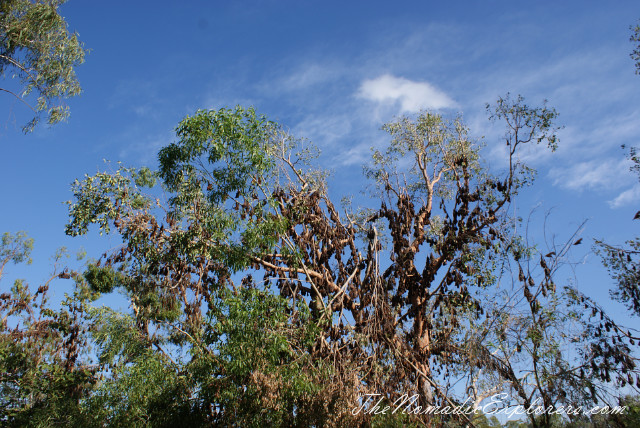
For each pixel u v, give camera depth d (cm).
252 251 1881
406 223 2255
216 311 1556
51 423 2019
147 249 2144
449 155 2545
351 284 2164
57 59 1795
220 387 1471
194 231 1912
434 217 2438
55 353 2589
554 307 1577
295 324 1712
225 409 1450
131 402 1539
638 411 1398
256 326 1477
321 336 1711
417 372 1781
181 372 1619
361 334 1762
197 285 2161
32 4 1797
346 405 1392
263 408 1346
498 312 1631
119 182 2134
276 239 1895
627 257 1702
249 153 1848
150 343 2112
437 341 2012
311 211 2267
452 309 2005
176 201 1920
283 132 2353
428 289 2169
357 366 1678
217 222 1839
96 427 1664
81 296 2620
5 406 2362
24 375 2400
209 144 1839
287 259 2073
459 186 2242
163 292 2247
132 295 2380
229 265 1831
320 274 2205
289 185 2281
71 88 1830
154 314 2216
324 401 1374
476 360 1599
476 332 1648
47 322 2623
